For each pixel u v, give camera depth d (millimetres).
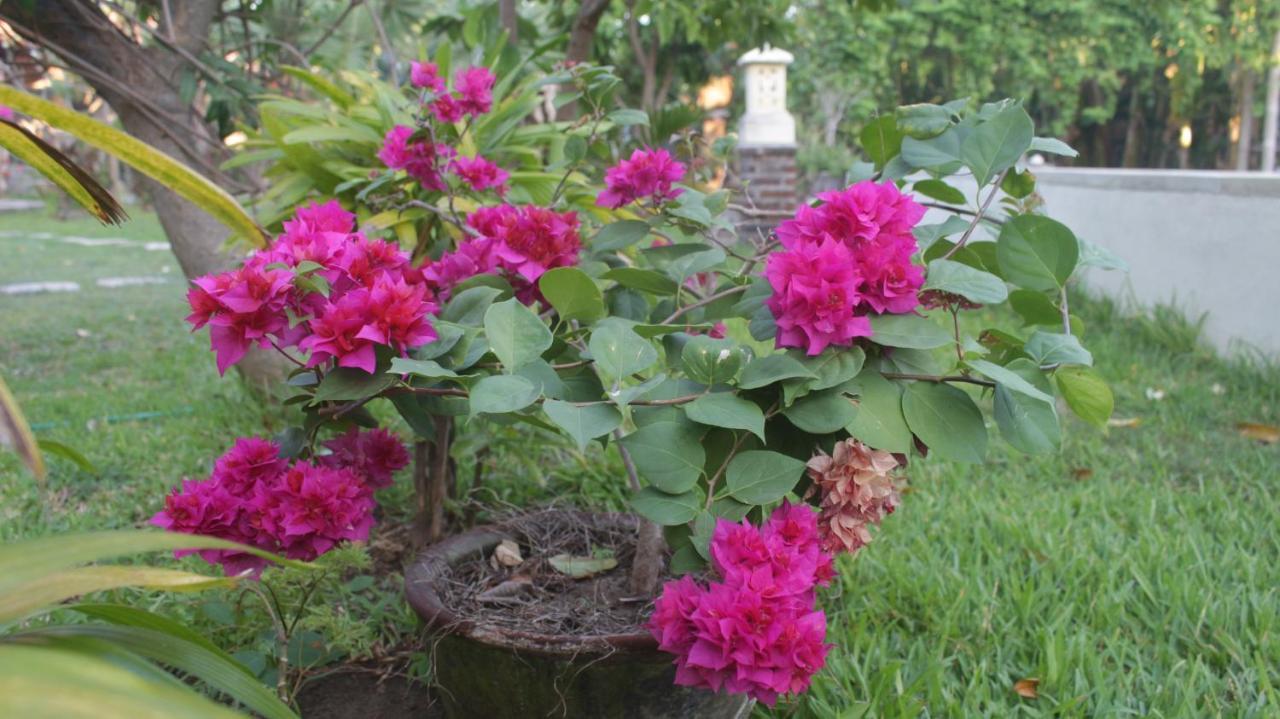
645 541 1687
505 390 1220
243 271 1252
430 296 1575
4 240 10977
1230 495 2744
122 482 2854
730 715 1564
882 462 1291
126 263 8883
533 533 1942
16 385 4047
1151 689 1768
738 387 1304
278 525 1436
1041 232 1395
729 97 11883
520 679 1472
